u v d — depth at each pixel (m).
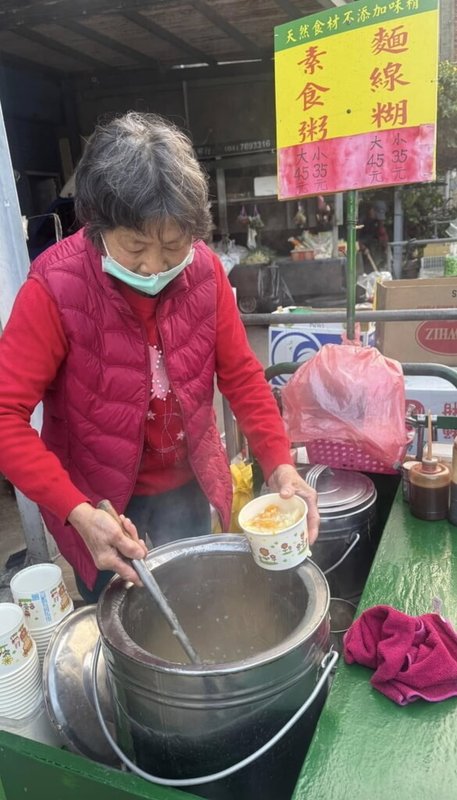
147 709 1.03
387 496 2.03
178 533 1.74
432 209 8.98
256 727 1.02
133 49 6.89
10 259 2.37
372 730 1.02
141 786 1.04
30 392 1.26
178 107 8.09
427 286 2.90
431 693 1.06
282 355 3.06
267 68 7.77
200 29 6.18
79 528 1.16
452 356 2.91
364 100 1.76
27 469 1.19
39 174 7.70
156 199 1.08
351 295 2.06
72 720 1.31
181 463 1.61
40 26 5.80
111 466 1.43
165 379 1.42
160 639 1.30
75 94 8.00
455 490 1.55
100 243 1.23
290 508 1.25
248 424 1.52
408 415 1.85
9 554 2.90
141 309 1.34
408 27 1.65
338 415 1.82
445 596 1.33
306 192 1.93
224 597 1.36
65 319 1.27
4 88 7.02
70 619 1.49
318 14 1.75
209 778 1.00
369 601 1.33
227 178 8.51
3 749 1.17
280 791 1.09
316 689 1.05
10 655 1.38
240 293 8.15
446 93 8.02
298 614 1.20
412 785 0.93
